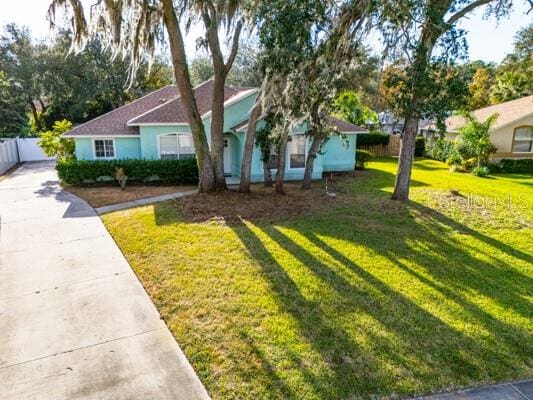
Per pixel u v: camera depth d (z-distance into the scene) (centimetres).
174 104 1628
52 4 913
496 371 384
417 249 744
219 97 1165
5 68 2588
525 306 523
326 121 1170
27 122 2841
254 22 839
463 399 345
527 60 2072
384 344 426
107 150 1605
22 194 1295
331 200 1163
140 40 1045
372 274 620
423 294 552
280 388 355
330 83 877
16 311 497
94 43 2688
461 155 1966
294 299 529
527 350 421
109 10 930
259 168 1527
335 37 816
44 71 2653
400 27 765
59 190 1367
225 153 1667
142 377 370
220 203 1096
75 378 368
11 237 809
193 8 1051
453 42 740
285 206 1076
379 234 833
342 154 1841
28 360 396
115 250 727
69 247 745
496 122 2095
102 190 1350
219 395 347
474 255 718
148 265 650
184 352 410
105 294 545
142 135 1539
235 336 439
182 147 1602
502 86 2969
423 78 768
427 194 1266
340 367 386
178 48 1063
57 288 565
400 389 356
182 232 828
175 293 546
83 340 432
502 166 1905
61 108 2908
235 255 694
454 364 394
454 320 481
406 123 1101
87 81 2803
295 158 1595
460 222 936
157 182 1486
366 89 2591
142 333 446
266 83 943
